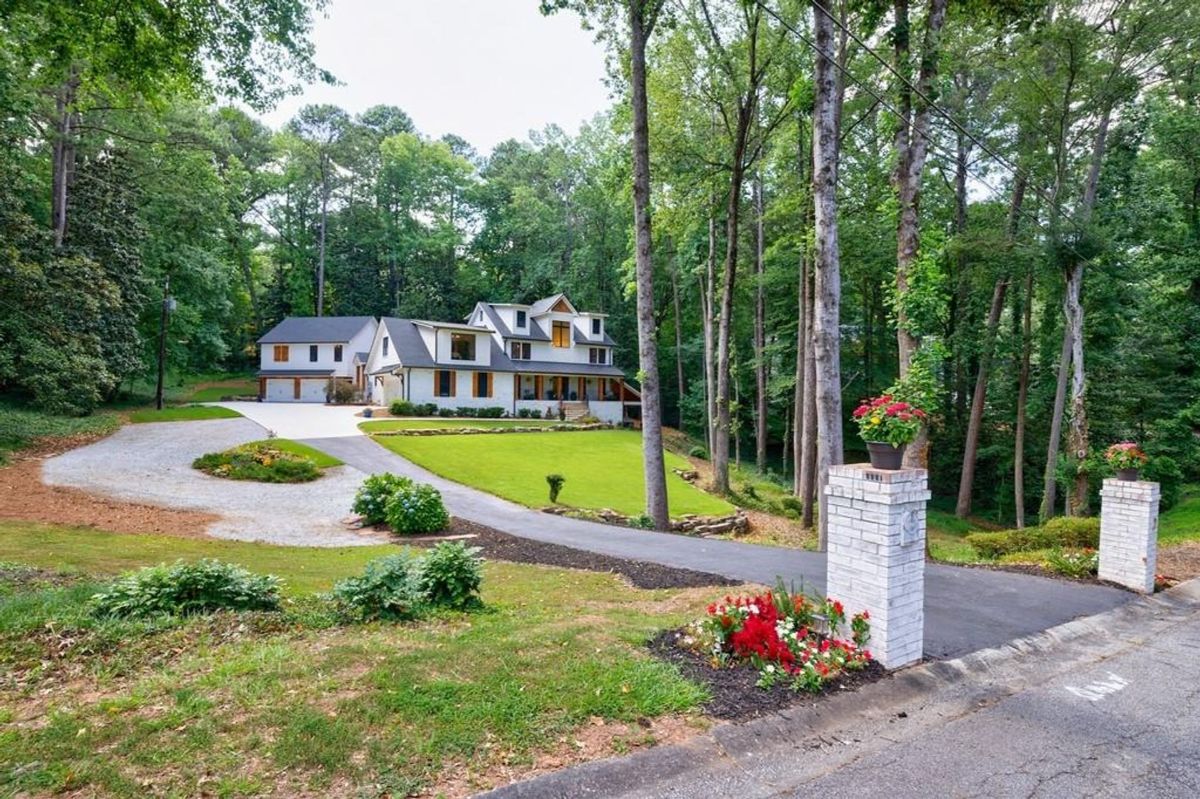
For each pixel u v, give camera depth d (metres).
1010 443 22.58
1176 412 17.64
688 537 10.82
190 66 9.74
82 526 9.64
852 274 20.70
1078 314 14.13
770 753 3.23
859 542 4.46
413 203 46.16
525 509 13.89
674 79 16.86
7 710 3.23
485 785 2.73
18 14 9.12
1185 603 6.59
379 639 4.47
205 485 14.98
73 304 18.14
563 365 36.06
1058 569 7.78
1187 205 18.25
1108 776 3.13
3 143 16.45
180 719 3.14
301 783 2.66
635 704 3.52
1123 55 12.72
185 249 29.41
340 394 35.47
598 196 36.44
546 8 12.91
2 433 17.34
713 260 24.41
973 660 4.63
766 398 29.78
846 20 12.14
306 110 44.03
